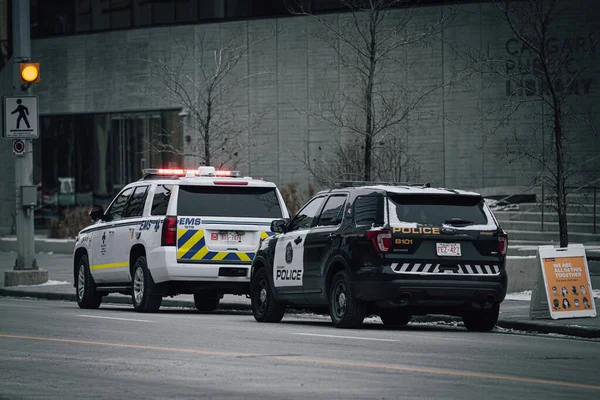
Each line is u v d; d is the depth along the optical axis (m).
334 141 93.12
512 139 85.56
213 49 99.12
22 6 64.81
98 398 22.70
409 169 81.38
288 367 27.22
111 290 51.56
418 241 38.16
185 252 47.31
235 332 36.94
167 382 24.80
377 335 36.16
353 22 68.44
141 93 104.38
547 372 26.66
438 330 40.47
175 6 101.44
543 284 41.25
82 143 109.56
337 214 40.69
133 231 49.72
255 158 96.19
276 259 43.66
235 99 93.06
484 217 39.12
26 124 65.19
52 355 29.91
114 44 105.94
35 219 113.00
